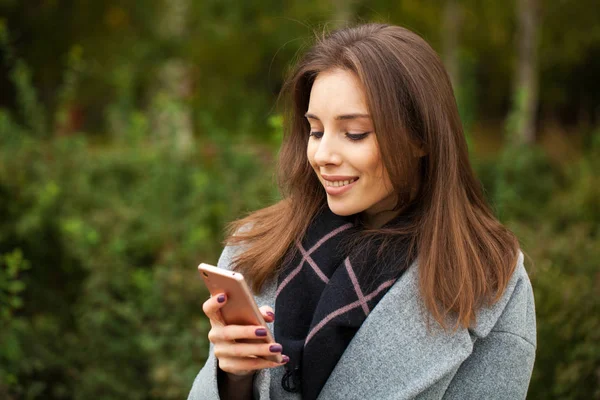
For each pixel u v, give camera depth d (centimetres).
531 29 1021
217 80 1372
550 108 1752
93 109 1389
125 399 342
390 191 149
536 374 268
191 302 336
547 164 684
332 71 144
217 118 1312
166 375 311
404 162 143
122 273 371
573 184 612
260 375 145
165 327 327
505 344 150
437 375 144
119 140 723
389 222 155
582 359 258
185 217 456
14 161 434
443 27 1205
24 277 374
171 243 404
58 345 349
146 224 436
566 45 1548
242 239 169
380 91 140
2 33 604
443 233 149
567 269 320
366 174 145
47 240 393
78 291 385
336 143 144
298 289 154
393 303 147
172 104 618
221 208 448
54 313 375
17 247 388
